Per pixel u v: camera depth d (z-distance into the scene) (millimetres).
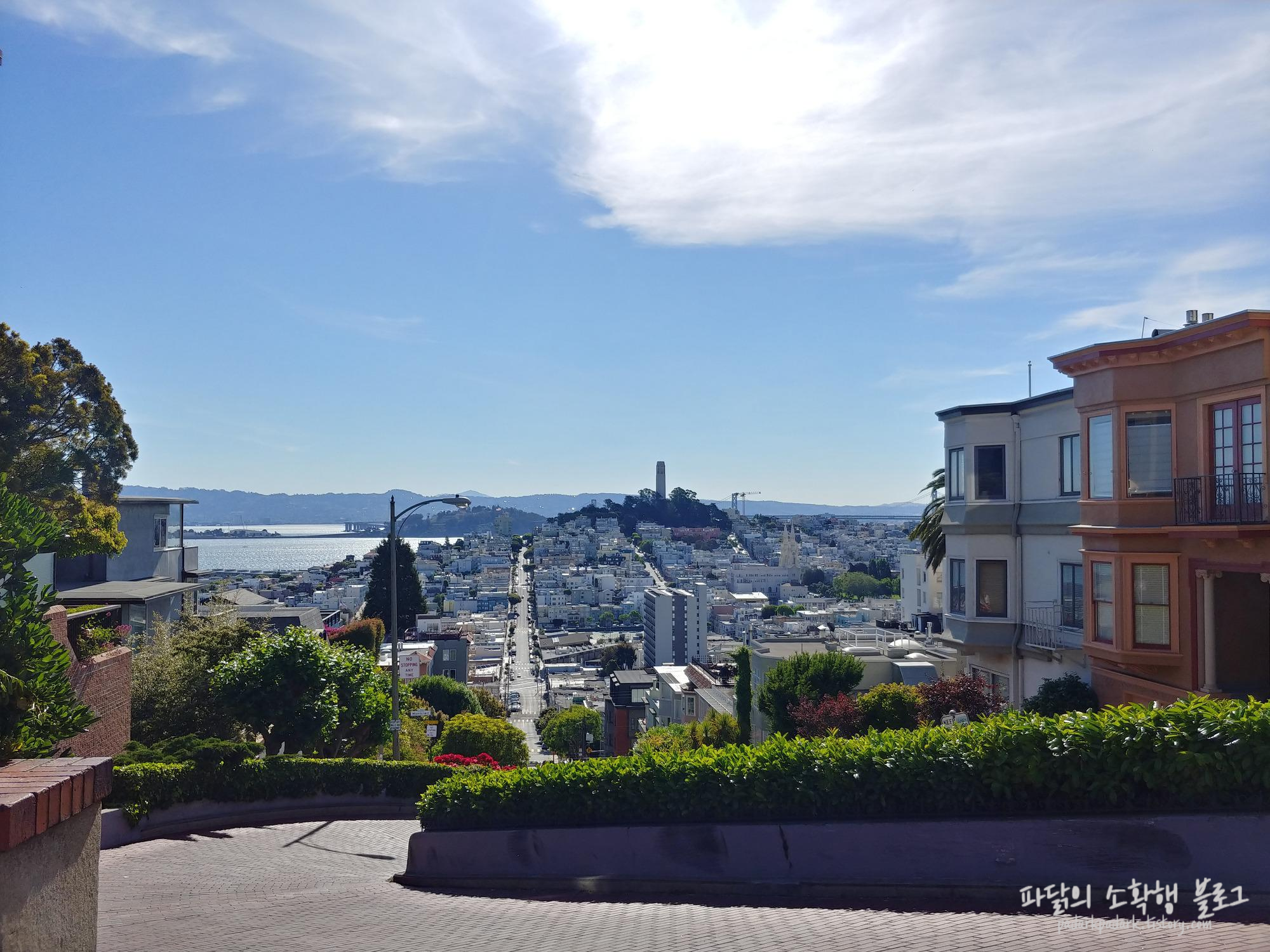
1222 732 8844
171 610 34562
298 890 12086
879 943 7262
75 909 4648
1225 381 14688
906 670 30484
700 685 62031
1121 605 16250
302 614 56062
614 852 11445
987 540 21562
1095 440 17062
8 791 4219
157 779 18625
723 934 8039
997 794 9578
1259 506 13992
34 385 26359
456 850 12961
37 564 18938
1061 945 6902
